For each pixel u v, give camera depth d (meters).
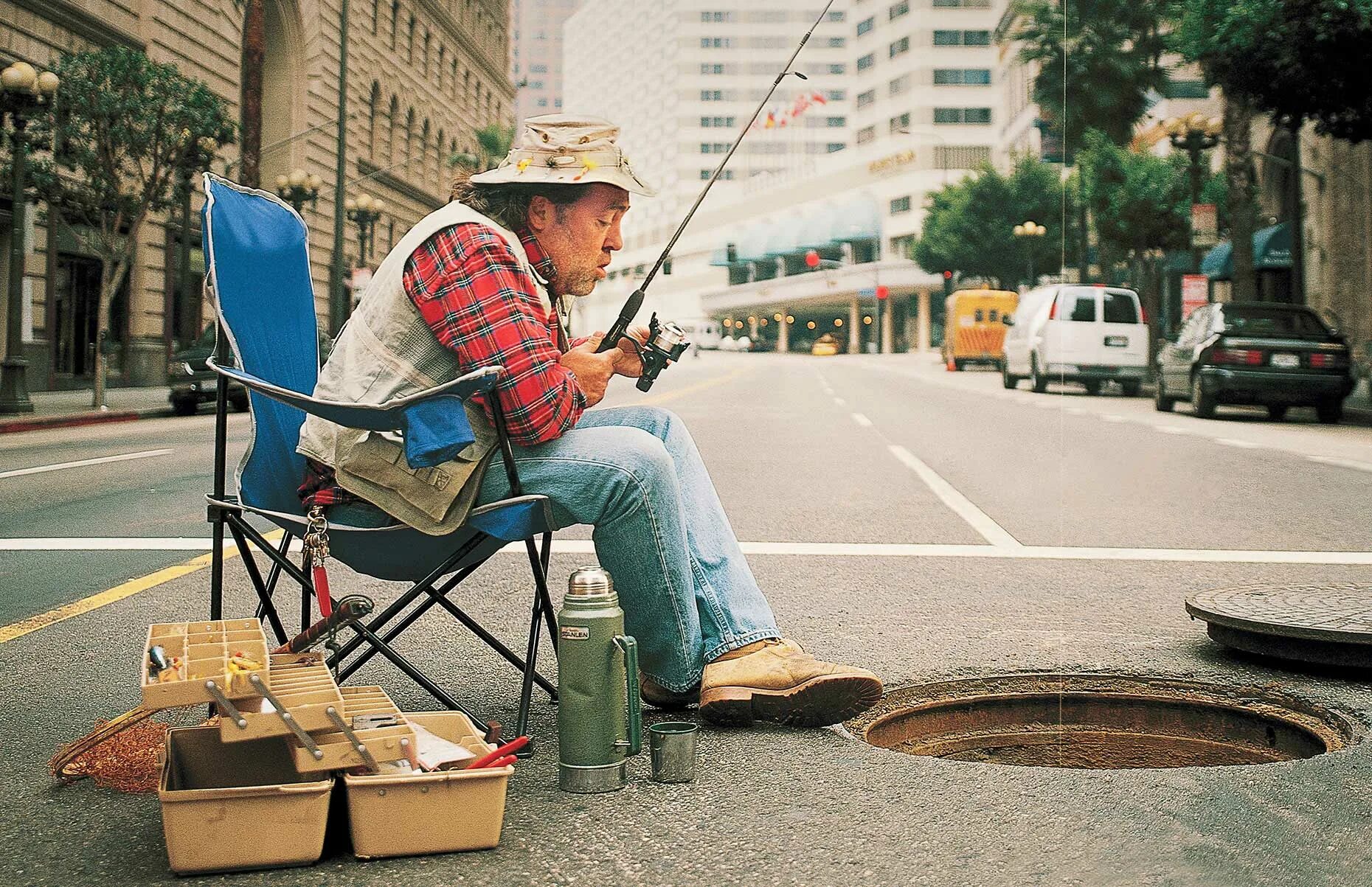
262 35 22.31
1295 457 11.33
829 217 95.75
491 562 5.75
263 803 2.07
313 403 2.42
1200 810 2.38
